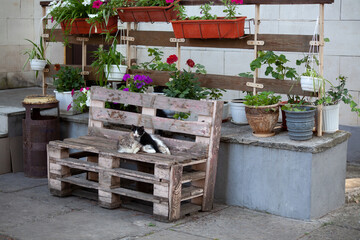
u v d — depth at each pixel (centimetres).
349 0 613
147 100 520
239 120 557
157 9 561
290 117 480
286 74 513
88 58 823
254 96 499
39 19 840
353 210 509
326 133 511
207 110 486
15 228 449
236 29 521
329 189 499
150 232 442
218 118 489
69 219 472
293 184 479
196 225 461
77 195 531
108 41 605
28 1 836
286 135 510
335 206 512
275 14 655
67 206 507
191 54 713
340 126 637
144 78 565
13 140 626
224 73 693
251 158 500
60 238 428
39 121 591
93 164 507
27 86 845
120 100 538
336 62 629
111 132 545
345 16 617
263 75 668
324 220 479
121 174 484
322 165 483
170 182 454
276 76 518
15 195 541
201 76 562
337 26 623
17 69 830
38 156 598
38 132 593
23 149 607
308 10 635
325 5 628
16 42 824
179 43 572
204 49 702
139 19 580
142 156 475
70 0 604
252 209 504
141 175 471
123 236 433
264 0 513
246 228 456
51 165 533
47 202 518
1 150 617
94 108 557
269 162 490
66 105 624
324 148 475
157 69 603
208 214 490
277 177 487
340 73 629
